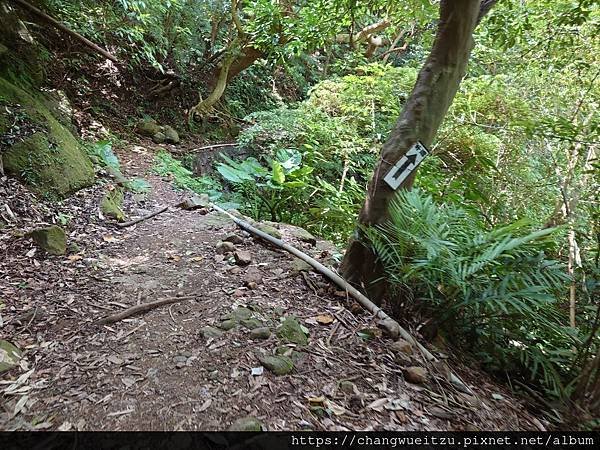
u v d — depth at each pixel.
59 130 4.47
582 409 2.41
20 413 1.76
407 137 2.73
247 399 1.92
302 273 3.09
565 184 4.40
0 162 3.63
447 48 2.68
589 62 4.80
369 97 7.00
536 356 2.63
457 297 2.67
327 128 6.69
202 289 2.86
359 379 2.16
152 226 4.02
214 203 5.10
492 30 4.52
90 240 3.51
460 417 2.07
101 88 7.22
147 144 6.93
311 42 5.21
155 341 2.29
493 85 5.73
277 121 6.98
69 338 2.28
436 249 2.48
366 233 2.77
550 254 3.48
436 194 4.14
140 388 1.94
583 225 3.93
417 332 2.74
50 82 6.22
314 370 2.17
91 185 4.39
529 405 2.45
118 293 2.77
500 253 2.45
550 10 4.53
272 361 2.13
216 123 8.91
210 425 1.77
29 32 5.73
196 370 2.07
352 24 5.19
